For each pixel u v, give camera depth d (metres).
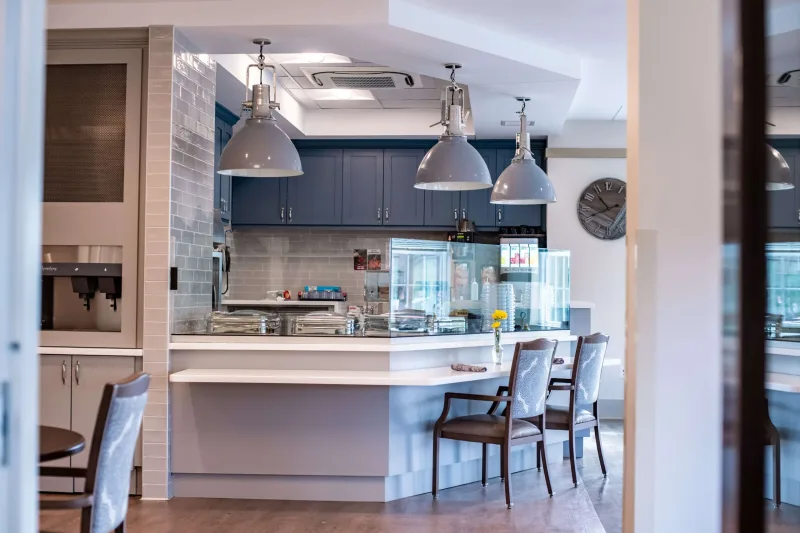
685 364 2.72
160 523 4.20
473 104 6.67
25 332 1.11
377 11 4.57
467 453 5.20
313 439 4.67
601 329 8.22
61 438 2.70
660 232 2.73
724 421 1.61
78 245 4.78
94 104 4.79
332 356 4.75
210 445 4.69
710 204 2.73
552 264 5.95
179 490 4.75
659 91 2.73
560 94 6.29
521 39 5.38
